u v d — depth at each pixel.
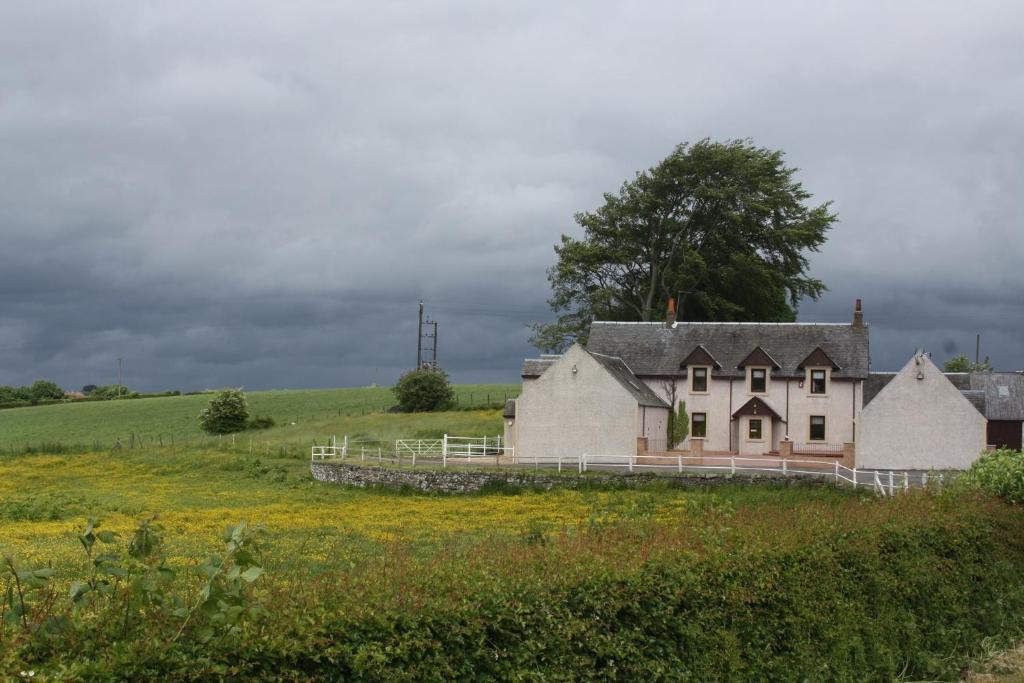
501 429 81.44
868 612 18.77
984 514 25.12
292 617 10.84
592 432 61.28
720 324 70.75
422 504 46.53
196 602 10.27
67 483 59.41
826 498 44.62
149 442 88.56
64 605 10.67
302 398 121.38
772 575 16.55
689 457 57.47
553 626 13.12
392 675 11.10
